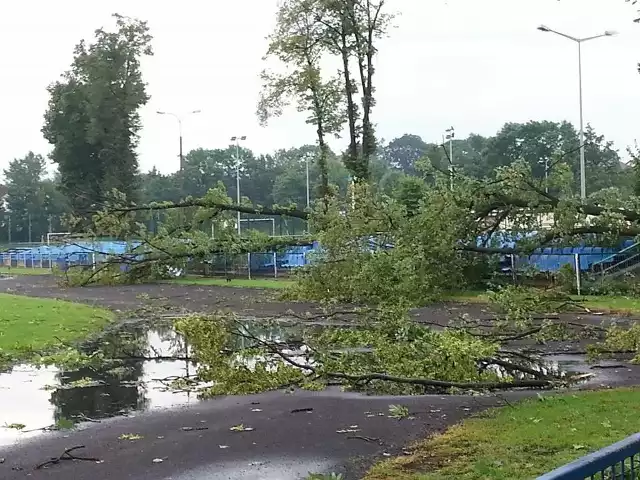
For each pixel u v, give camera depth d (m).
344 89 37.03
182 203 20.30
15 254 61.53
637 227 14.97
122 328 18.81
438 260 13.77
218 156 94.62
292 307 22.58
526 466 6.33
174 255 20.97
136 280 25.25
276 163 97.69
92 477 6.65
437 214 13.77
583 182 31.77
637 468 3.14
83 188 53.75
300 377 11.19
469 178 14.70
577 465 2.84
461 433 7.75
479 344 11.04
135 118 54.53
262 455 7.27
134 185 54.78
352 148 37.31
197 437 8.07
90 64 53.38
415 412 9.03
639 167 20.31
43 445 7.85
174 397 10.52
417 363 10.95
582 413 8.34
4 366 13.27
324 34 36.19
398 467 6.64
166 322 19.95
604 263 25.75
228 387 10.77
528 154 62.97
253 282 34.06
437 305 21.75
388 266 13.37
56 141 55.50
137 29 54.00
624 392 9.71
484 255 14.98
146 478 6.60
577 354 13.59
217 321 11.42
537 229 14.98
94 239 24.53
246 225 46.41
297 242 21.00
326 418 8.85
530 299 13.80
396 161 101.00
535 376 11.34
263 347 13.08
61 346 15.50
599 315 18.41
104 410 9.70
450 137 35.66
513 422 8.09
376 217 16.09
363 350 12.31
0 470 6.93
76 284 32.03
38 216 105.81
